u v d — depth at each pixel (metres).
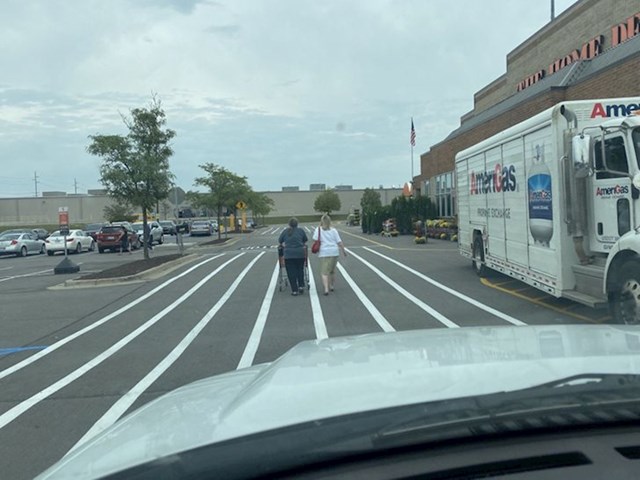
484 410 1.85
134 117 23.08
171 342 9.52
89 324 11.57
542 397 1.93
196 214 95.12
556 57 29.45
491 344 2.94
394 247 28.28
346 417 1.87
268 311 12.02
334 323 10.47
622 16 23.39
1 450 5.27
